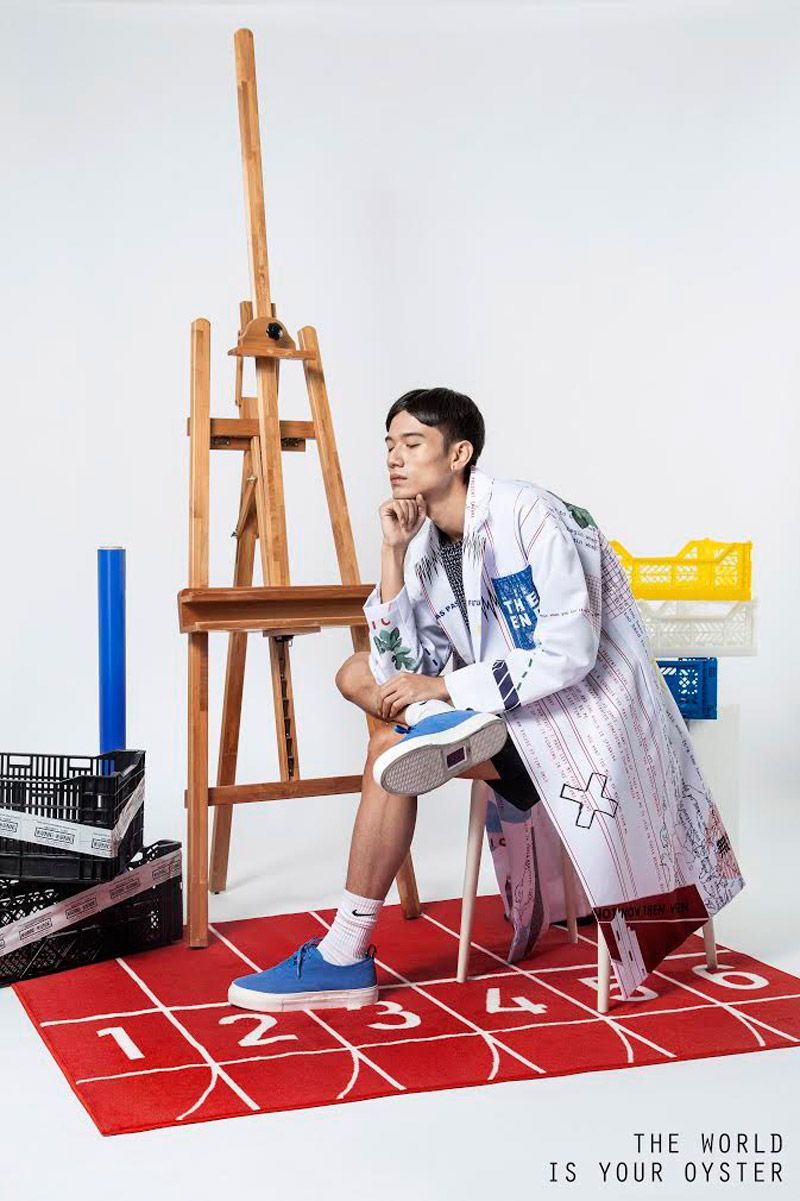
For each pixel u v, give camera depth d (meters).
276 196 3.78
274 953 2.43
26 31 3.65
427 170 3.86
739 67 3.96
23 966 2.28
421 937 2.53
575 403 3.96
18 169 3.66
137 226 3.73
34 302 3.69
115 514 3.77
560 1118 1.71
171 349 3.77
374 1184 1.54
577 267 3.95
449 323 3.89
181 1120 1.69
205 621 2.47
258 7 3.76
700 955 2.39
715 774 2.79
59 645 3.77
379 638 2.29
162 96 3.73
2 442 3.69
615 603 2.15
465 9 3.85
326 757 3.89
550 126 3.91
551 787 2.06
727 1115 1.73
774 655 4.04
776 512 4.04
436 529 2.30
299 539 3.83
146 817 3.50
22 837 2.30
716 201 3.98
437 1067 1.86
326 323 3.81
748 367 4.02
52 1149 1.63
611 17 3.91
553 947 2.47
